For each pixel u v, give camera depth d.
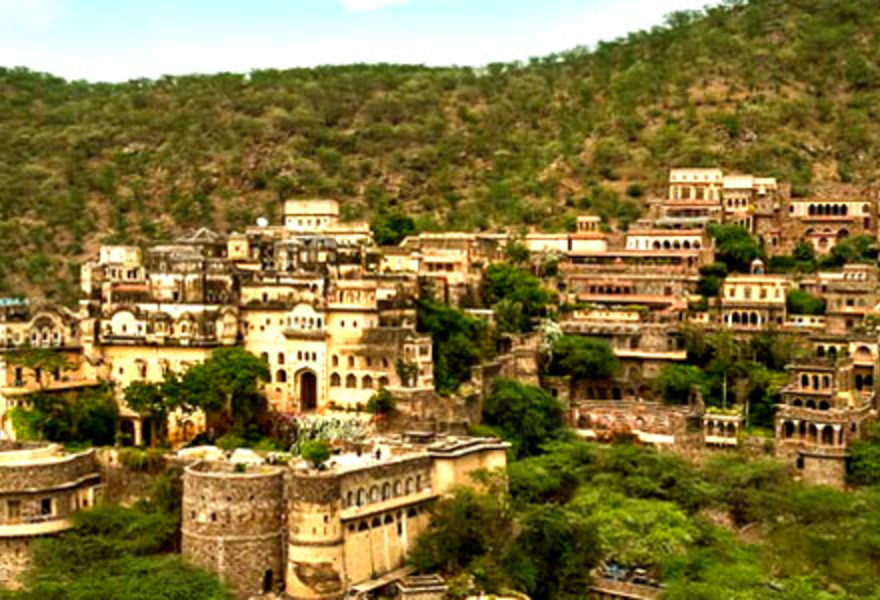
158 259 197.12
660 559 139.75
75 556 138.00
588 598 138.88
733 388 198.88
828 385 187.50
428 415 178.38
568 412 197.38
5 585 144.25
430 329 196.12
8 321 192.50
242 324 194.62
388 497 143.38
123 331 194.88
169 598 125.81
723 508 160.25
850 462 174.62
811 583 133.00
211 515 137.75
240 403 182.12
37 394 180.25
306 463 142.62
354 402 186.62
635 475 165.50
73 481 151.38
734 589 129.50
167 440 182.75
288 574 136.75
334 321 188.88
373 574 140.38
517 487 157.00
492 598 131.00
